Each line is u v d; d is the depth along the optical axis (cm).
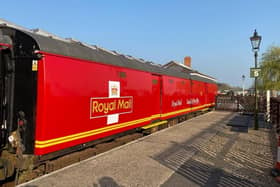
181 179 557
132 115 914
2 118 509
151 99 1092
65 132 586
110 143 846
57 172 580
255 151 827
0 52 504
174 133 1158
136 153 768
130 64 917
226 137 1078
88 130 666
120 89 826
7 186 524
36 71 525
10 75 533
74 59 613
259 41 1263
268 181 554
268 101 1661
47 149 536
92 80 680
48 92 533
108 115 758
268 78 3147
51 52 547
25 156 521
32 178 558
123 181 537
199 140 1002
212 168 641
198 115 2081
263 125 1481
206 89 2278
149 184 524
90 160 681
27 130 529
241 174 597
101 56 743
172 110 1385
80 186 504
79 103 629
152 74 1124
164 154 763
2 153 508
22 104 534
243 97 2580
